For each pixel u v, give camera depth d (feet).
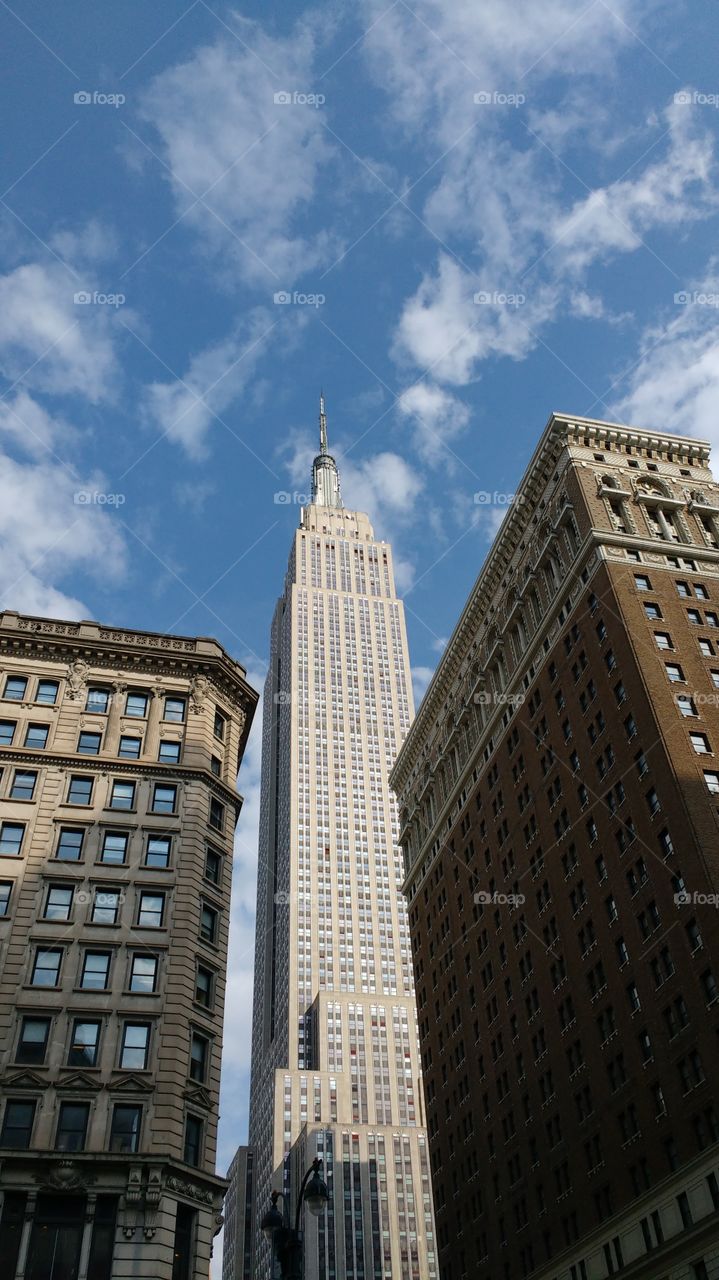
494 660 309.42
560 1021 232.73
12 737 191.62
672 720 216.13
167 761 197.77
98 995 161.68
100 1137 146.92
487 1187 257.34
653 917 203.51
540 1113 234.58
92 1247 136.98
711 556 264.93
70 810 183.32
